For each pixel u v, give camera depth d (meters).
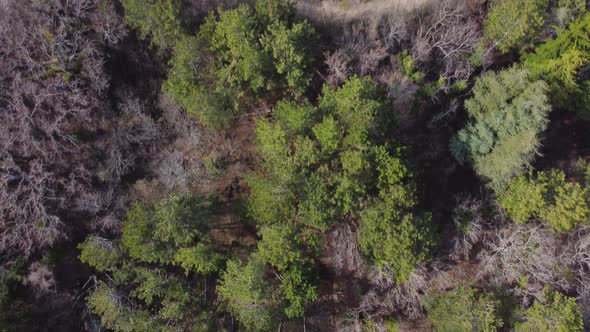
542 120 23.44
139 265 25.61
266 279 25.06
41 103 25.42
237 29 23.72
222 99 25.97
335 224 25.55
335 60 26.22
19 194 25.42
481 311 24.47
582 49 23.98
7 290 24.45
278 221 24.45
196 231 24.02
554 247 24.81
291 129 24.05
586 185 25.25
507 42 25.47
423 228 23.41
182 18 25.86
